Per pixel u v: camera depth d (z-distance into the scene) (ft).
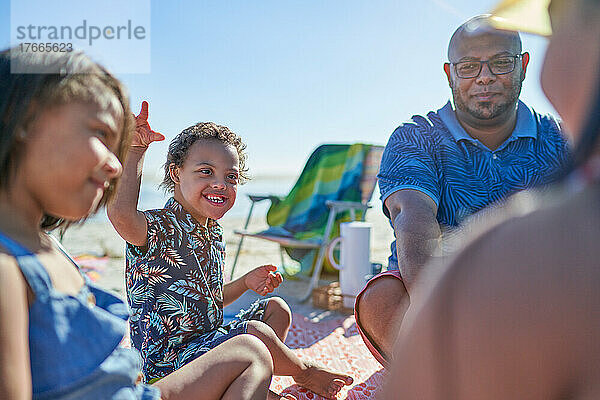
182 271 5.62
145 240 5.49
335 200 14.61
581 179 1.38
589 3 1.40
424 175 5.68
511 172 5.77
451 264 1.43
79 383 2.76
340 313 10.40
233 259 17.37
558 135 5.95
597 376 1.21
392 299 5.25
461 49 5.69
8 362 2.35
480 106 5.65
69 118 2.70
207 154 5.98
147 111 5.30
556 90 1.45
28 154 2.64
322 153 14.75
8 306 2.40
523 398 1.28
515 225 1.38
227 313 9.79
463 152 5.85
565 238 1.29
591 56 1.38
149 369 5.39
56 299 2.70
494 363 1.29
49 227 3.22
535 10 1.53
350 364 7.00
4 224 2.64
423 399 1.40
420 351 1.42
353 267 10.45
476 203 5.73
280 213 14.96
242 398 4.16
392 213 5.67
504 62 5.57
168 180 6.28
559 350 1.24
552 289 1.26
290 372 5.73
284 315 6.13
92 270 13.76
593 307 1.23
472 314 1.33
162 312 5.49
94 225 24.06
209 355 4.31
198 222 5.96
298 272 15.29
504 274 1.32
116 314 3.22
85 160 2.72
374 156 14.64
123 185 5.24
